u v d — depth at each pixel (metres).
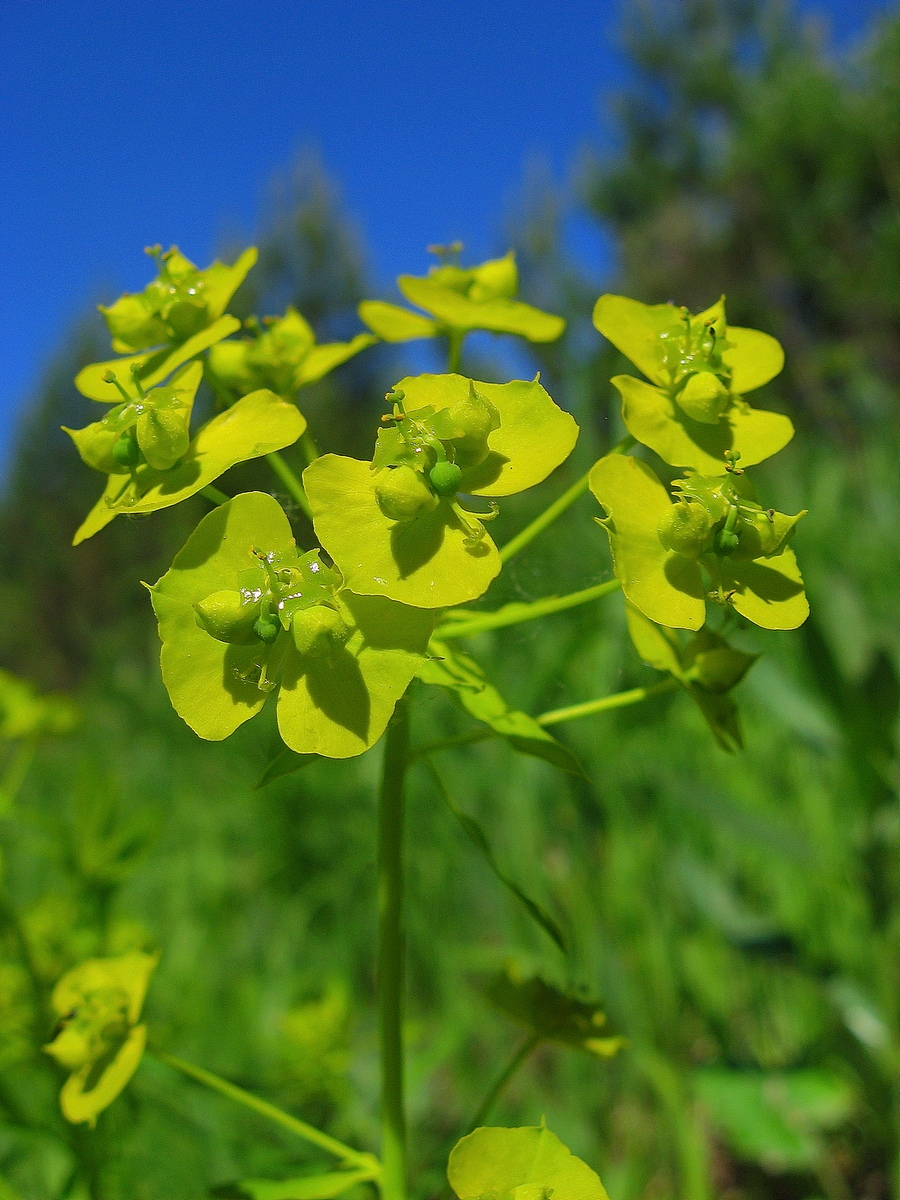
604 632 0.16
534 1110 0.14
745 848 0.16
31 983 0.11
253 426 0.08
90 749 0.30
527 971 0.15
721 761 0.17
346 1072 0.14
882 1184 0.13
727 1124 0.13
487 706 0.08
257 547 0.07
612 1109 0.14
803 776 0.16
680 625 0.07
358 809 0.21
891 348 0.93
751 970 0.15
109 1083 0.09
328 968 0.19
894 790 0.12
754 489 0.08
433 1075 0.17
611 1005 0.14
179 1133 0.12
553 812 0.16
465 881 0.19
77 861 0.13
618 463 0.08
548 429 0.08
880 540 0.20
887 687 0.12
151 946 0.10
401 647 0.07
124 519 0.08
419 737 0.19
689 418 0.08
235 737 0.24
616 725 0.16
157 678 0.28
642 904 0.15
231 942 0.20
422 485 0.07
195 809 0.24
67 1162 0.12
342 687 0.07
